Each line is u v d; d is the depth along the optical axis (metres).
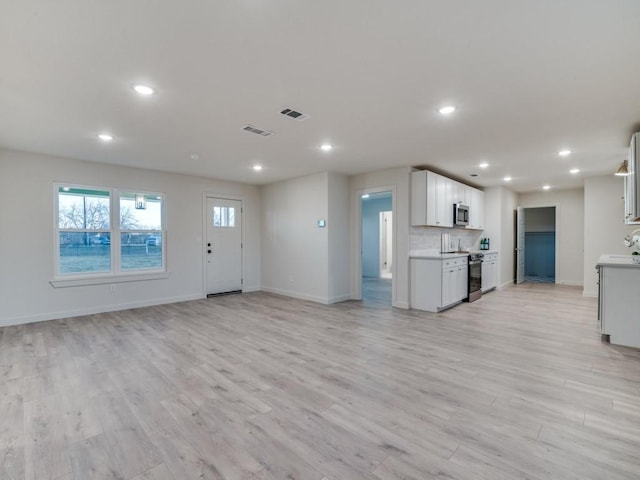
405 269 5.48
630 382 2.70
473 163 5.20
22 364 3.09
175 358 3.25
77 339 3.83
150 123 3.38
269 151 4.48
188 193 6.18
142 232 5.66
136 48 2.06
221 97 2.78
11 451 1.85
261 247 7.34
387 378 2.79
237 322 4.60
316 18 1.78
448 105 2.94
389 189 5.69
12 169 4.42
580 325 4.45
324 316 4.95
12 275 4.43
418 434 2.01
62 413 2.24
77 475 1.67
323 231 5.93
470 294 6.08
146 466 1.73
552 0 1.63
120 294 5.37
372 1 1.64
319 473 1.68
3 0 1.60
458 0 1.63
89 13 1.72
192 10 1.71
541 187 7.82
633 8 1.67
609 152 4.48
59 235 4.85
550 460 1.76
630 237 5.27
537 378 2.78
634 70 2.31
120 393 2.53
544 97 2.76
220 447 1.89
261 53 2.13
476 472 1.67
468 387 2.62
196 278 6.31
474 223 7.20
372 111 3.07
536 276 10.15
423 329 4.26
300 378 2.80
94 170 5.09
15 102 2.84
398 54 2.14
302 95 2.75
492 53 2.12
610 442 1.92
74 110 3.03
